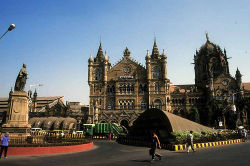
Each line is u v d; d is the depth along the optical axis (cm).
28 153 2127
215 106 8706
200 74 11338
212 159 1800
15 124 2520
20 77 2680
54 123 7512
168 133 2991
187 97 9719
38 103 11512
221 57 10725
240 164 1535
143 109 8056
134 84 8500
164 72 8331
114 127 5544
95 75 8738
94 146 3250
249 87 9825
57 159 1883
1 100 11600
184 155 2117
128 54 8850
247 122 8144
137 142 3409
